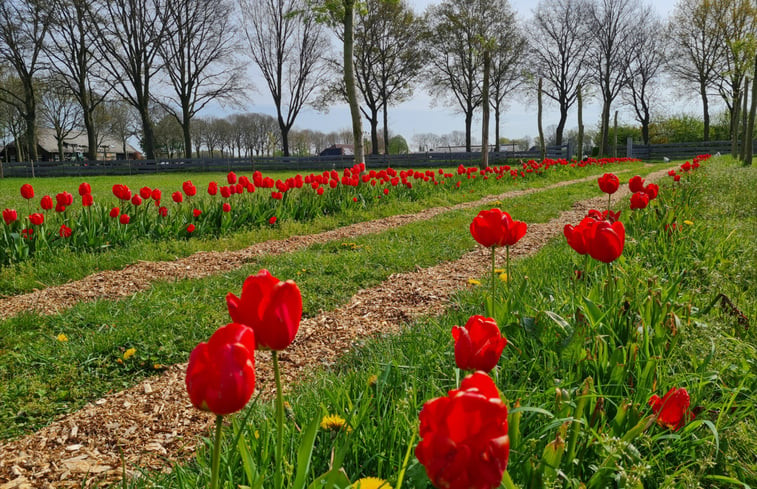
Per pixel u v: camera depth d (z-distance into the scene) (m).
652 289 3.00
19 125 56.34
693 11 46.34
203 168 41.38
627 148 49.12
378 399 2.23
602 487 1.67
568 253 5.86
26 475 2.71
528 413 1.98
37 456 2.89
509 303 2.86
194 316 4.79
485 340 1.62
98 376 3.80
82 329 4.56
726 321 3.12
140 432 3.13
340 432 1.94
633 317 2.78
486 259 7.09
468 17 48.03
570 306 3.10
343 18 16.39
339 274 6.16
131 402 3.50
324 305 5.26
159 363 4.04
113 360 4.02
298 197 11.34
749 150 21.84
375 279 6.10
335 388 2.59
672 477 1.68
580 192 15.22
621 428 1.92
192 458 2.74
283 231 9.17
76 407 3.44
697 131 57.22
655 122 60.09
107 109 67.00
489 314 2.88
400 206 12.17
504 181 18.42
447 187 15.29
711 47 47.06
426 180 14.98
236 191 9.43
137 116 68.12
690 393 2.23
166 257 7.34
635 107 55.34
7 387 3.56
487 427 0.93
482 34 47.34
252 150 82.00
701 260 4.66
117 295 5.66
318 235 9.20
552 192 15.26
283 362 4.04
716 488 1.83
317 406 2.31
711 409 2.13
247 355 1.08
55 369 3.83
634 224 6.13
